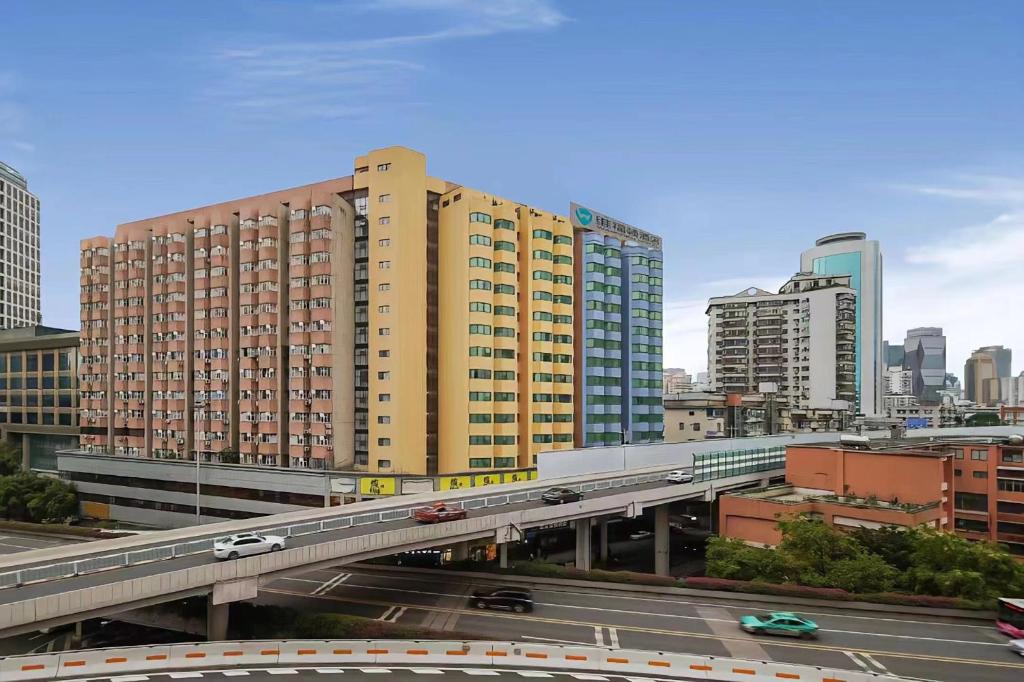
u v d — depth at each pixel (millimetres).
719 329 157000
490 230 74750
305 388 73438
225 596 35625
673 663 32531
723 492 69875
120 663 32406
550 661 33281
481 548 62469
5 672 31078
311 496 70562
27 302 167250
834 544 47125
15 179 165375
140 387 87750
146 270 88500
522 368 80312
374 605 43812
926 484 55906
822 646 35938
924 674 32250
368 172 73375
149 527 80625
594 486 63281
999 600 38500
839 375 142500
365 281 74000
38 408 104812
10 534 73250
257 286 77812
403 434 70250
